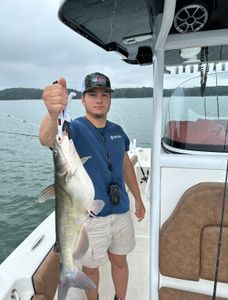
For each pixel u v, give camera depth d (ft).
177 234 4.73
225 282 4.63
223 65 5.30
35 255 6.17
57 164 3.77
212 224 4.54
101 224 6.47
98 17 5.92
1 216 27.43
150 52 9.36
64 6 5.12
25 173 38.65
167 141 5.35
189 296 4.99
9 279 5.34
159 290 5.16
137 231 11.52
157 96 4.99
